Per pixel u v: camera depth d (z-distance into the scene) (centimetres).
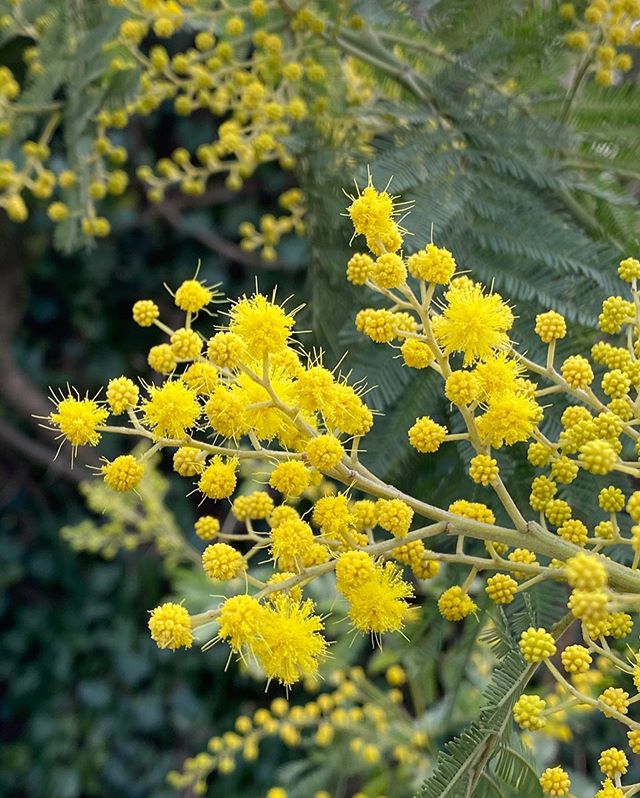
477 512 18
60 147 33
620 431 18
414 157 22
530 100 23
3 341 55
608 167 22
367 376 20
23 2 26
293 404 18
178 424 17
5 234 52
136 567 58
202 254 59
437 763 17
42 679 58
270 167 56
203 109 56
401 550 18
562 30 22
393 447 20
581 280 20
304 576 17
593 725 39
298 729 47
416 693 36
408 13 23
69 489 60
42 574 59
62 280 59
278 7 26
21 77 29
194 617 17
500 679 18
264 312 17
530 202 21
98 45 25
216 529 18
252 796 53
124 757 56
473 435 18
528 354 20
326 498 17
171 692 57
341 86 27
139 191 57
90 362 60
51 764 56
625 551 19
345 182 23
